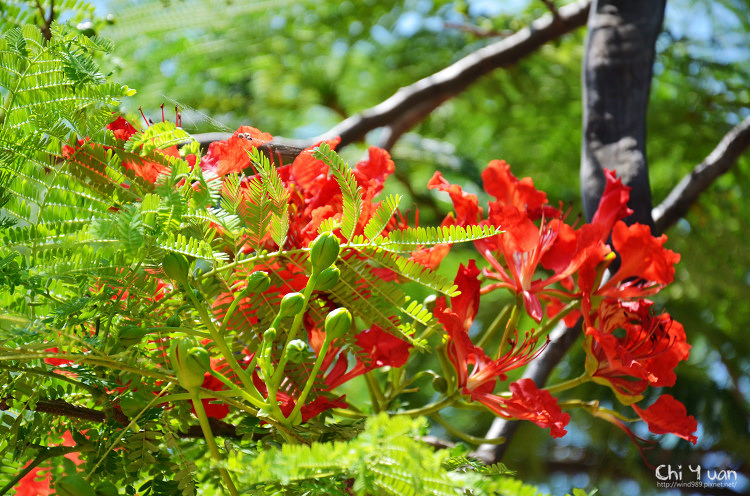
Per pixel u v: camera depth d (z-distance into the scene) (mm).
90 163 1116
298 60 4383
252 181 1133
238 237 1139
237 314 1164
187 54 3715
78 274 1092
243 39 3902
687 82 4055
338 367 1217
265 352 1125
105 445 1139
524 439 3436
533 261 1309
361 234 1180
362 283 1168
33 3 1393
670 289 3643
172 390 1146
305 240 1189
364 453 989
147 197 1082
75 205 1104
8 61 1096
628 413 3496
